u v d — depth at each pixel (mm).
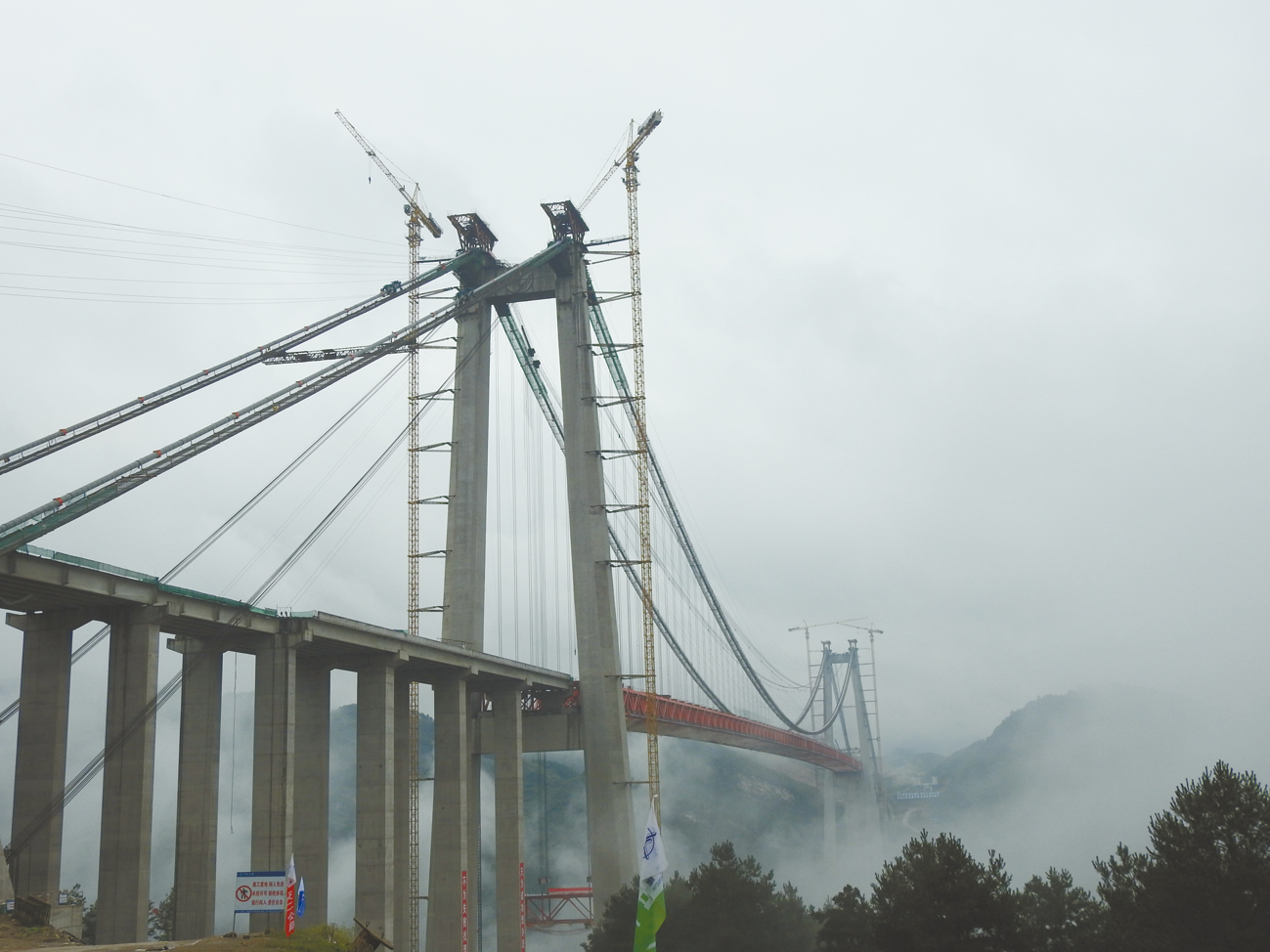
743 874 58031
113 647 58062
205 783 63344
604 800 98312
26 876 54375
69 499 54156
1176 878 36844
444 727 89375
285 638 67000
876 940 44281
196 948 44938
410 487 108562
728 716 141250
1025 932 43156
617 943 59969
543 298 106062
